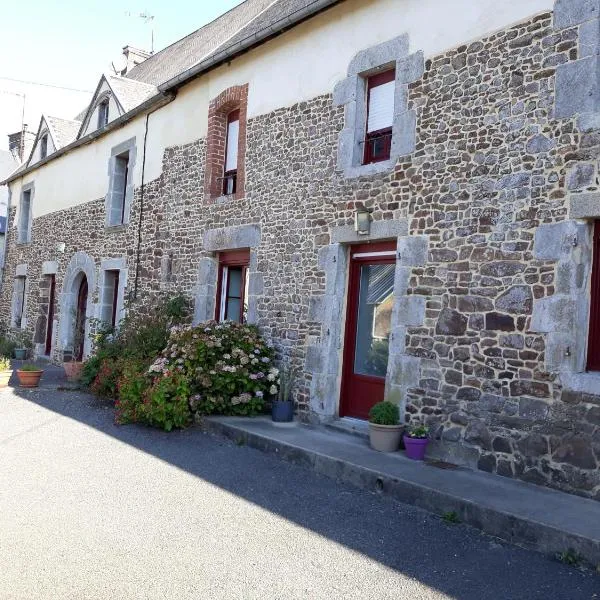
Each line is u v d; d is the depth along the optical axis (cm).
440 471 496
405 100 603
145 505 440
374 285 654
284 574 341
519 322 491
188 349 709
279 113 764
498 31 531
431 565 357
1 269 1948
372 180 630
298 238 718
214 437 646
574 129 470
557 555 367
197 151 919
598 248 464
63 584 315
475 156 538
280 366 724
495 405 501
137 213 1062
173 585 322
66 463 537
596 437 435
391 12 630
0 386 913
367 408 645
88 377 915
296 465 556
